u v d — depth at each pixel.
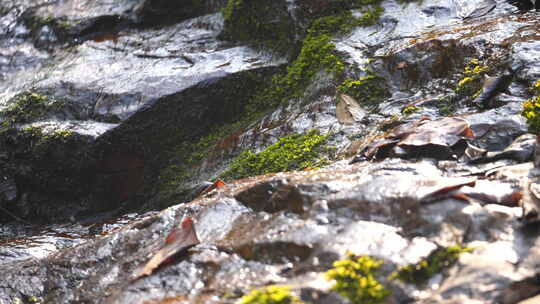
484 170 1.37
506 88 1.53
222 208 1.39
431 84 1.62
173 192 1.72
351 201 1.32
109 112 1.74
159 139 1.75
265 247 1.31
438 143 1.41
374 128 1.59
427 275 1.25
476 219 1.29
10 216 1.74
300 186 1.36
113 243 1.40
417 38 1.71
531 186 1.31
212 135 1.77
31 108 1.76
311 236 1.30
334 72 1.72
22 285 1.39
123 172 1.73
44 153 1.71
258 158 1.65
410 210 1.30
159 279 1.32
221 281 1.29
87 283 1.36
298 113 1.70
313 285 1.25
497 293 1.23
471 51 1.62
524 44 1.57
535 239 1.26
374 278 1.25
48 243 1.62
